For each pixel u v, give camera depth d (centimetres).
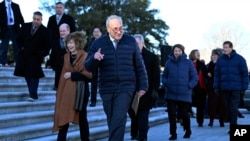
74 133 811
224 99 983
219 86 996
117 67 589
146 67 812
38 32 902
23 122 796
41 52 905
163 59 1709
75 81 671
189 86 882
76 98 665
